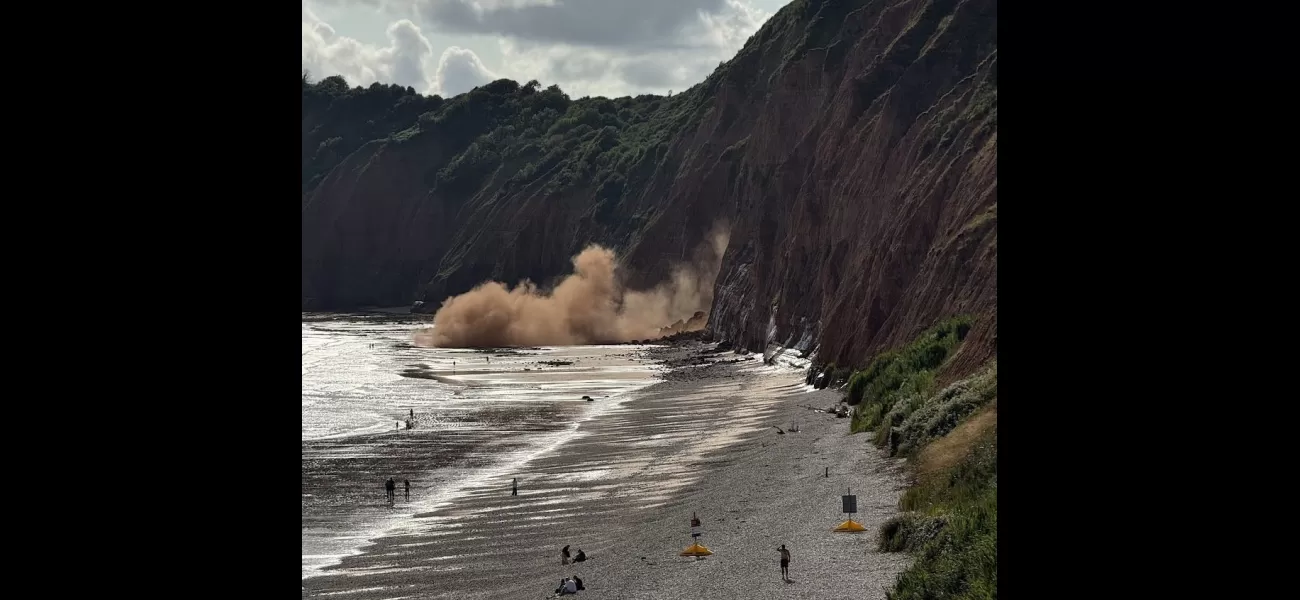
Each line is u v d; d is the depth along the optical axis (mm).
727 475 40156
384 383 90938
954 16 81688
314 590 29422
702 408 65312
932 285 53188
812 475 35062
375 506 42125
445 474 48656
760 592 22328
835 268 79250
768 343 90750
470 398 79062
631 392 79875
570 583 26188
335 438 60188
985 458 25703
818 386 65812
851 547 24875
